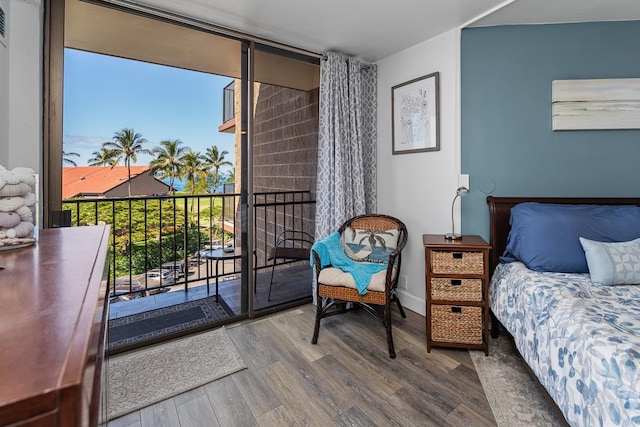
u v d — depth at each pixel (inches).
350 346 83.3
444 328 80.4
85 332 18.2
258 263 158.9
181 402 62.4
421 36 97.0
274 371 72.2
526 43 91.0
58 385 13.9
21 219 37.2
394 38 98.0
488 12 83.6
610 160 88.6
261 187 169.9
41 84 68.9
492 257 91.9
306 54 103.5
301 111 141.8
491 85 92.9
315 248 91.0
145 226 115.3
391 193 114.1
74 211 98.2
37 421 13.5
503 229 91.3
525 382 68.0
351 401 62.5
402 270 111.0
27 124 65.8
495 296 82.6
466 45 93.1
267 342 85.0
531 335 62.7
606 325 48.2
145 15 80.0
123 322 97.3
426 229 103.1
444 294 80.2
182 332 87.9
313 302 109.3
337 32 93.5
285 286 128.2
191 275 128.0
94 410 21.5
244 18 85.2
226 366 73.7
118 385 66.9
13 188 36.2
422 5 80.0
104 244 39.5
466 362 75.8
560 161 90.9
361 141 111.8
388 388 66.4
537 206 83.9
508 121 92.7
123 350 79.4
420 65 102.0
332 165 106.0
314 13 83.0
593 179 89.6
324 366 74.2
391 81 112.0
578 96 88.2
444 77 95.7
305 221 140.9
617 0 78.0
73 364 15.3
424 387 66.6
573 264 73.4
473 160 94.5
